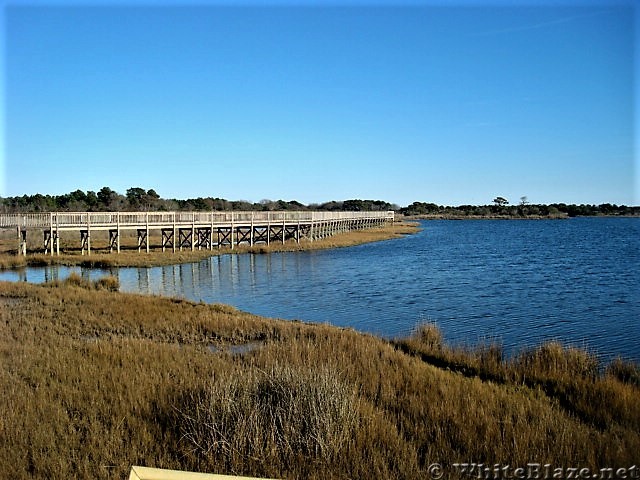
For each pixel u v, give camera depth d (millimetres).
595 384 8758
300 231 53188
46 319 14680
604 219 149375
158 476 5391
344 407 6543
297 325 14609
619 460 5824
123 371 8859
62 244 41969
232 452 5828
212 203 91750
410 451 5988
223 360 9977
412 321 17750
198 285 25922
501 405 7664
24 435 6215
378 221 91312
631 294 23250
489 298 22344
